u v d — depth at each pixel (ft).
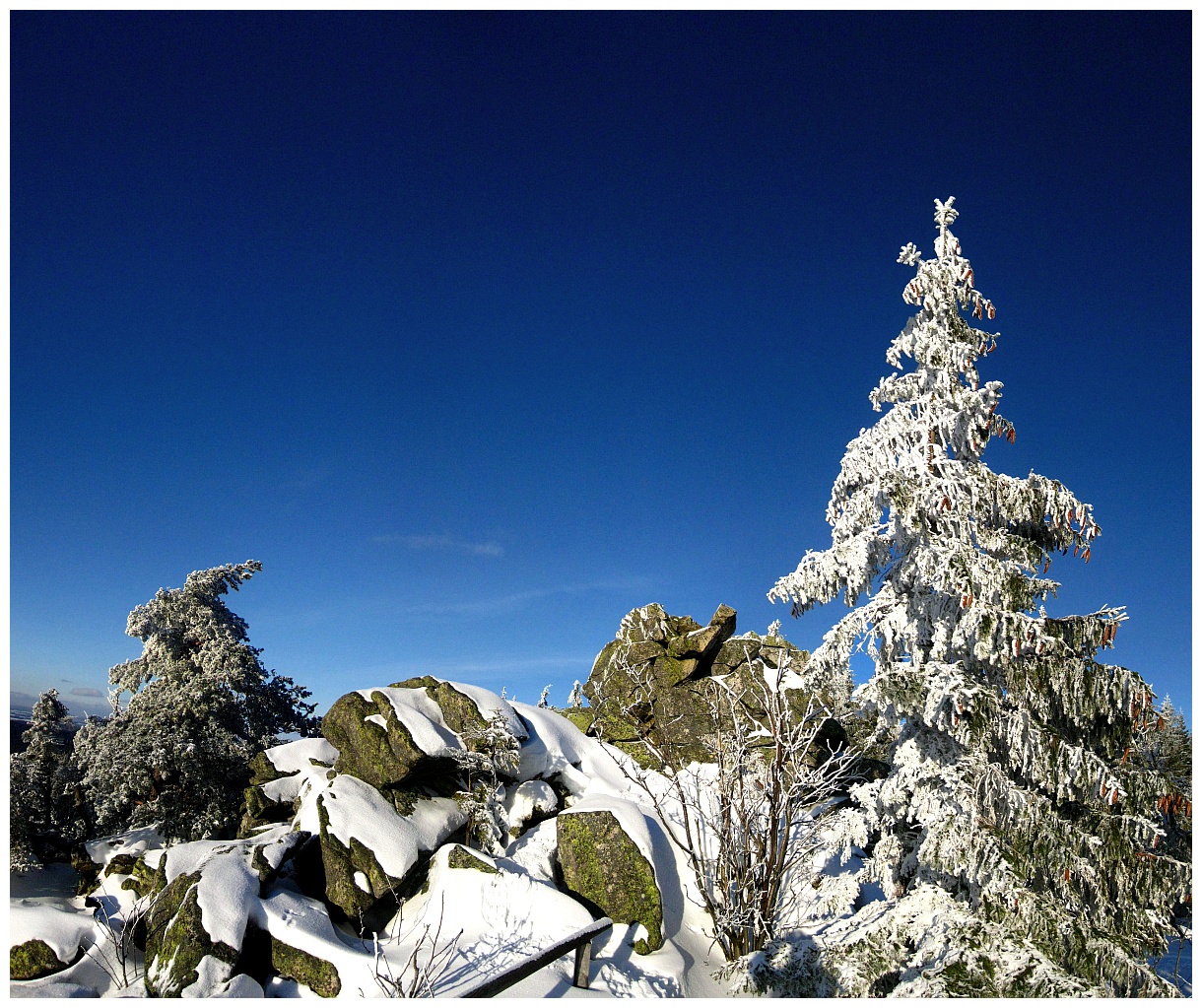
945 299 33.81
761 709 52.11
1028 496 31.53
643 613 60.64
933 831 28.60
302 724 67.92
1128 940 26.61
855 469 33.01
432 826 40.68
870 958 27.30
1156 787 28.53
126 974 33.09
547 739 49.90
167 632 65.62
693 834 42.78
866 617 33.40
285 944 31.99
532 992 29.53
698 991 32.94
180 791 54.54
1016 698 30.30
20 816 54.13
